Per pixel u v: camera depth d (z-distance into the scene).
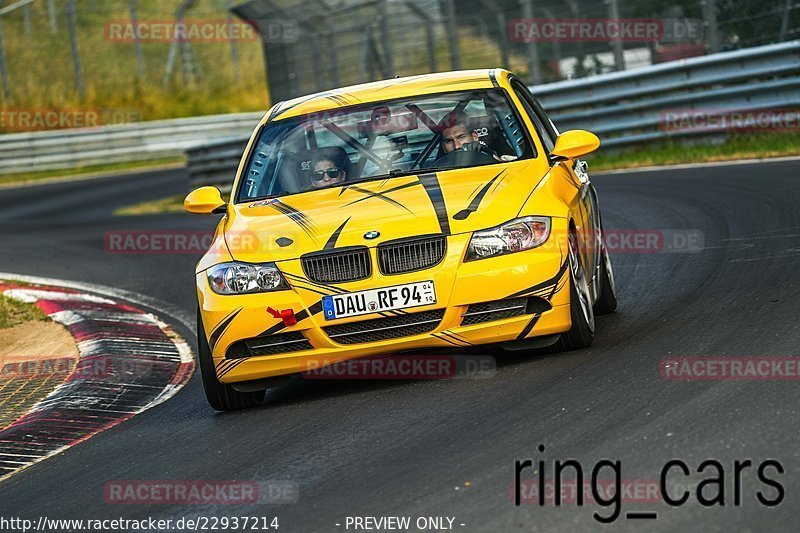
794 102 48.16
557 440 14.52
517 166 20.84
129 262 45.31
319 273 18.75
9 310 34.28
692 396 15.57
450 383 18.83
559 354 19.80
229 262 19.36
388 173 21.28
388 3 78.44
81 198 79.44
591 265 21.66
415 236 18.59
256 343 19.06
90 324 31.17
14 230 61.75
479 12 73.06
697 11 60.25
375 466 14.72
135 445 18.88
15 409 23.14
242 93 123.06
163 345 28.80
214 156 68.88
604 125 56.00
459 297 18.39
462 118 22.16
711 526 10.91
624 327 21.61
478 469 13.79
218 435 18.42
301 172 21.86
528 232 18.75
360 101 23.20
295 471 15.22
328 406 18.92
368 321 18.61
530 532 11.37
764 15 57.06
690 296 23.66
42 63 117.62
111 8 123.81
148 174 94.38
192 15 124.94
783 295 21.66
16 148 102.62
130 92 117.12
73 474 17.50
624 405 15.69
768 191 36.69
